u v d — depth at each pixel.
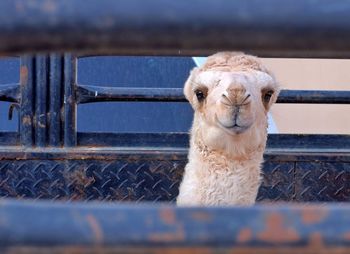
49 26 2.50
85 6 2.48
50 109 10.10
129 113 14.46
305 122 23.77
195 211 2.71
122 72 14.27
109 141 10.34
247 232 2.67
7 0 2.48
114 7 2.48
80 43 2.56
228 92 8.74
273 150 10.56
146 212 2.70
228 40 2.55
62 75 10.11
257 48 2.60
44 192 10.05
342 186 10.49
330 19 2.52
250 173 9.61
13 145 10.15
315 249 2.68
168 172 10.30
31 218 2.63
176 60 14.32
